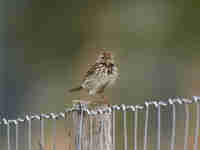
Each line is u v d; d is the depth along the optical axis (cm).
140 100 1866
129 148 1322
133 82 1923
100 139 625
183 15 2108
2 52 1958
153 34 2084
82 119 625
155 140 1296
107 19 2114
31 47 2025
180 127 1377
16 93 1864
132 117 1326
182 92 1916
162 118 1287
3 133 1327
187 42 2075
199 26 2097
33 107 1830
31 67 1988
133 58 2017
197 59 2041
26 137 1278
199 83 1938
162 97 1897
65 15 2103
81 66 2039
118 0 2123
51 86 1931
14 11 2023
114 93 1838
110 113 627
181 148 1362
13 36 2011
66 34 2094
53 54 2048
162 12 2111
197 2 2095
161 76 1962
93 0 2119
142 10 2114
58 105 1822
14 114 1798
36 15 2061
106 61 824
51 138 1096
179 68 1997
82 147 626
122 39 2089
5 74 1917
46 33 2067
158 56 2036
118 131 1323
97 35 2103
